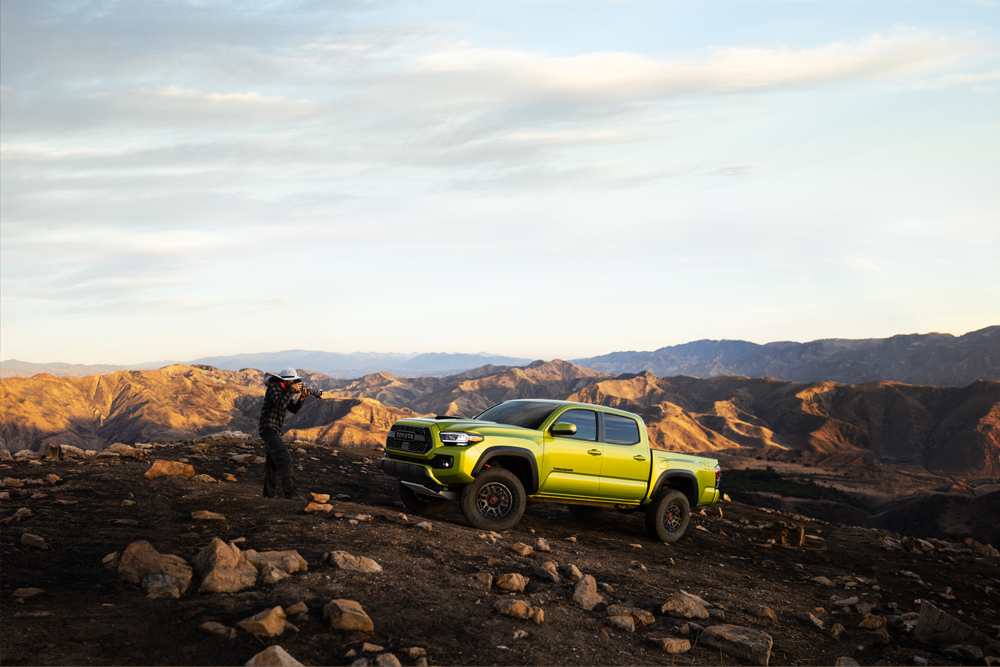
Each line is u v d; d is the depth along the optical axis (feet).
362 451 49.62
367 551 21.02
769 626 22.17
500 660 15.23
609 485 31.91
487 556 23.27
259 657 12.35
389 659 13.64
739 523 45.60
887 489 396.98
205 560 16.93
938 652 22.76
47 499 23.16
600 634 18.07
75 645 12.41
